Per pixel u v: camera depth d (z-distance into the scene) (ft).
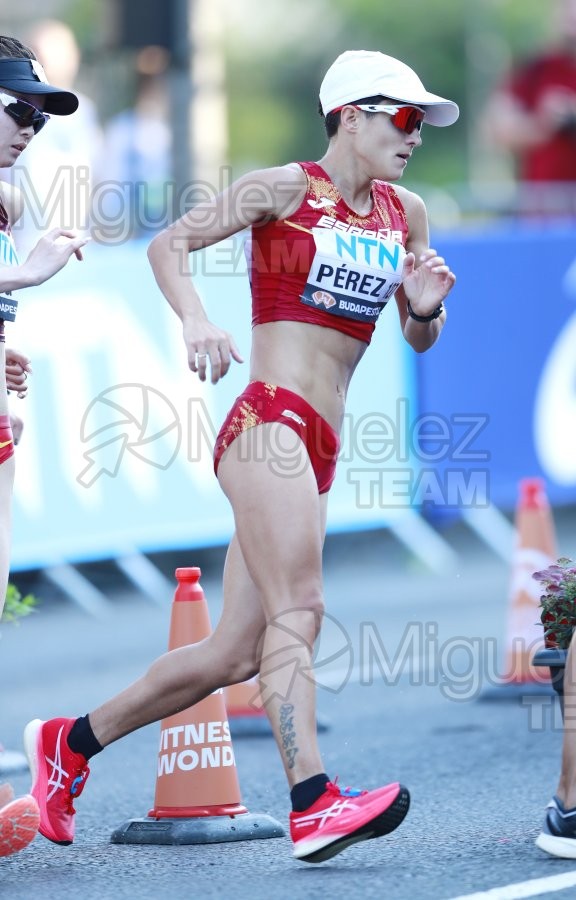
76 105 57.67
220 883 50.75
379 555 144.56
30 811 50.72
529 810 62.03
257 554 52.95
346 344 55.52
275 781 69.97
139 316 119.24
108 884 51.31
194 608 60.03
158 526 121.08
